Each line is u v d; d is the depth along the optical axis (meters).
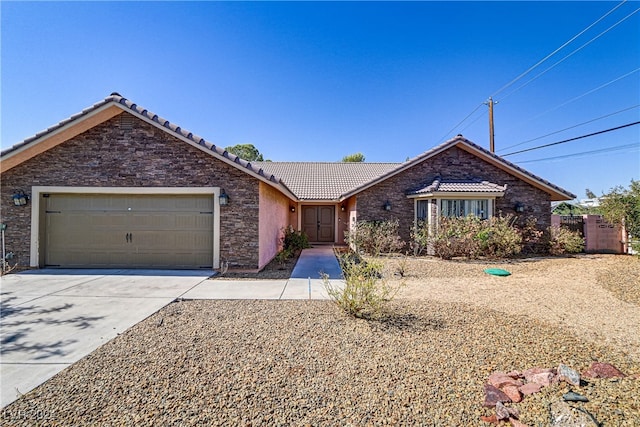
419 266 11.06
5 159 9.13
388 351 4.09
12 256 10.05
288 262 12.08
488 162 14.80
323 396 3.07
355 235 14.55
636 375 3.48
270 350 4.12
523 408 2.85
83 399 3.04
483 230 12.58
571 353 4.04
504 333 4.71
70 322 5.27
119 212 10.25
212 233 10.23
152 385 3.28
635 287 7.68
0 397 3.09
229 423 2.67
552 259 12.75
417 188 14.57
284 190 11.70
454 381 3.34
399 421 2.70
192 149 10.11
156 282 8.40
